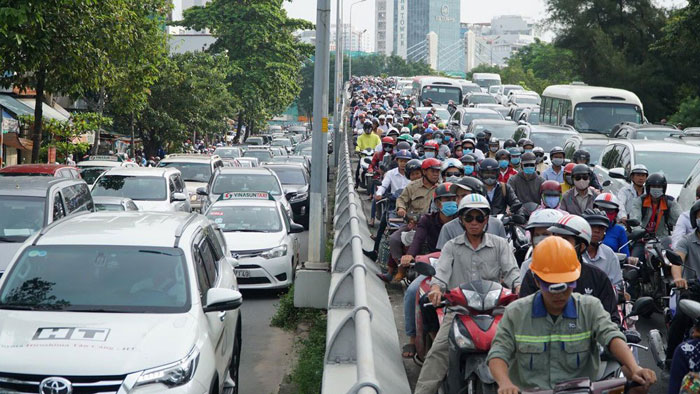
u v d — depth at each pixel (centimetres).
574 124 3155
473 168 1409
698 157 1730
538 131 2577
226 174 2261
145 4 3130
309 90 15550
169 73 4762
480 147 2512
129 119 4756
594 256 778
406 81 8731
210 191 2212
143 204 1992
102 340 661
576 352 507
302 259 1908
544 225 726
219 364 774
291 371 1068
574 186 1177
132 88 3009
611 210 970
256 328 1295
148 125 4838
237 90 6925
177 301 734
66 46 2323
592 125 3150
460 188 881
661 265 1082
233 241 1535
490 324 627
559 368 509
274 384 1023
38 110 2555
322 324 1209
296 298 1298
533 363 509
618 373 586
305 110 16038
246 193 1756
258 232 1593
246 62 6912
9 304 721
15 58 2284
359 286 792
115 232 807
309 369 1006
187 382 648
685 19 4394
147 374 636
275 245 1534
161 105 4897
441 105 5409
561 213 735
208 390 674
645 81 5609
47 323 684
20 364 627
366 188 2542
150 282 746
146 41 2992
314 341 1141
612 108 3167
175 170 2248
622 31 5822
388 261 1212
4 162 3647
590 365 515
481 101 5409
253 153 4456
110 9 2389
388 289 1310
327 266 1319
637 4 5772
